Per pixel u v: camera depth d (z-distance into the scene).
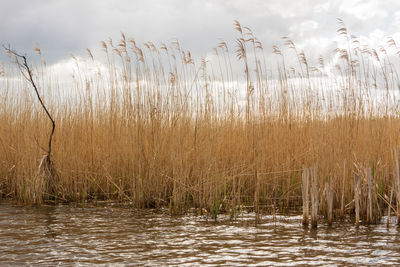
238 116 8.63
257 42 8.14
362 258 4.51
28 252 4.76
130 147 8.19
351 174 7.25
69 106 9.10
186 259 4.50
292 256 4.59
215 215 6.61
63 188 8.48
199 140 7.93
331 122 7.86
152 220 6.54
